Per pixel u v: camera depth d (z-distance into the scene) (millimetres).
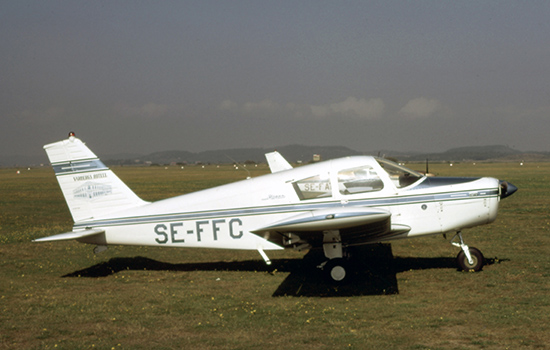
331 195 7887
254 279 7949
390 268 8367
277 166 18500
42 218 18016
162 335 5301
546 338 4883
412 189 7875
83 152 8609
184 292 7180
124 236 8492
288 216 7934
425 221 7852
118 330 5496
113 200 8617
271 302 6551
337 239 7453
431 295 6613
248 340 5066
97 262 9555
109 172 8617
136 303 6617
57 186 41844
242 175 59969
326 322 5613
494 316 5598
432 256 9344
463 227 7922
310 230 6863
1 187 40438
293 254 10062
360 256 9445
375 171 7922
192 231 8297
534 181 34938
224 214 8172
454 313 5766
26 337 5312
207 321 5758
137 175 68688
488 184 7895
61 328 5602
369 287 7188
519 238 11102
